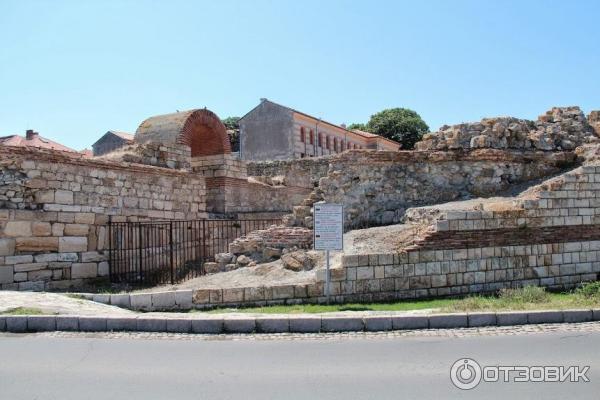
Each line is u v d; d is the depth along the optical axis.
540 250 14.59
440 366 7.20
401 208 17.55
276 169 39.34
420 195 17.84
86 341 8.88
